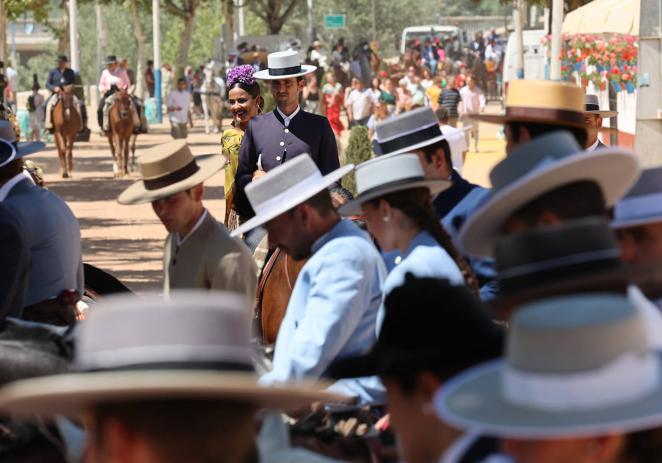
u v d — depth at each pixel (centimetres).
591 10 3331
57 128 4462
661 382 407
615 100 3234
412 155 825
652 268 622
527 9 9988
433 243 805
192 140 6381
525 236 512
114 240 2880
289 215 854
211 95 7025
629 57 2853
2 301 906
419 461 509
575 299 417
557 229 511
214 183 4266
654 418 387
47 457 700
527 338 400
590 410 393
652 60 2044
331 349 826
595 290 504
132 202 962
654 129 2059
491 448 486
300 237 856
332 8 14775
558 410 395
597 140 1312
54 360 750
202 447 423
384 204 816
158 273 2378
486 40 10338
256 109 1667
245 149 1576
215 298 446
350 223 866
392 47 15100
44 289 1043
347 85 7919
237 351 445
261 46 8044
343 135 5981
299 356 826
